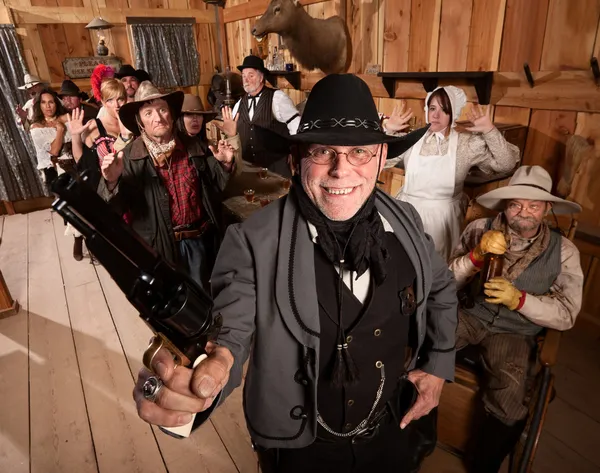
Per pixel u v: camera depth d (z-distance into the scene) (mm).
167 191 2205
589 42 2260
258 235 890
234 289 880
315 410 913
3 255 3996
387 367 993
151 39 5652
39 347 2629
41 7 4961
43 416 2100
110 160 1991
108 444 1938
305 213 863
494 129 2127
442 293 1118
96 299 3166
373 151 827
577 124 2402
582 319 2590
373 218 903
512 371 1536
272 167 3701
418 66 3279
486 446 1595
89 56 5379
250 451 1896
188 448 1915
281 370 901
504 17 2639
